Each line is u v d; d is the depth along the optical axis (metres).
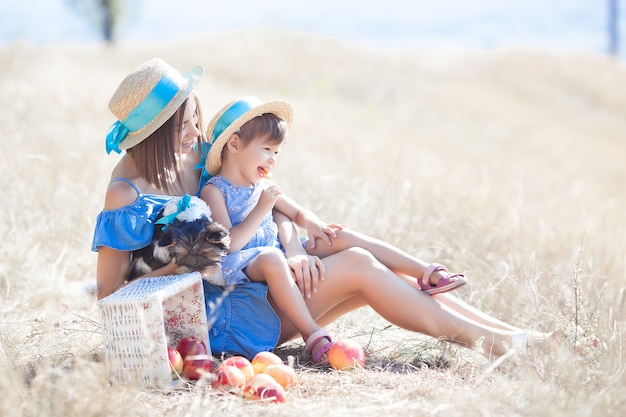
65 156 9.20
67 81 15.05
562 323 4.63
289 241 4.81
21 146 9.53
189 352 4.18
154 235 4.33
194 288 4.24
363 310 5.68
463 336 4.54
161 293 3.94
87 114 12.48
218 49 35.19
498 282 5.77
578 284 5.09
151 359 3.97
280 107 4.67
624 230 9.40
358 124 19.55
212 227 4.17
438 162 15.24
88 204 7.24
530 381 3.82
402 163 12.41
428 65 38.62
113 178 4.48
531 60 40.22
